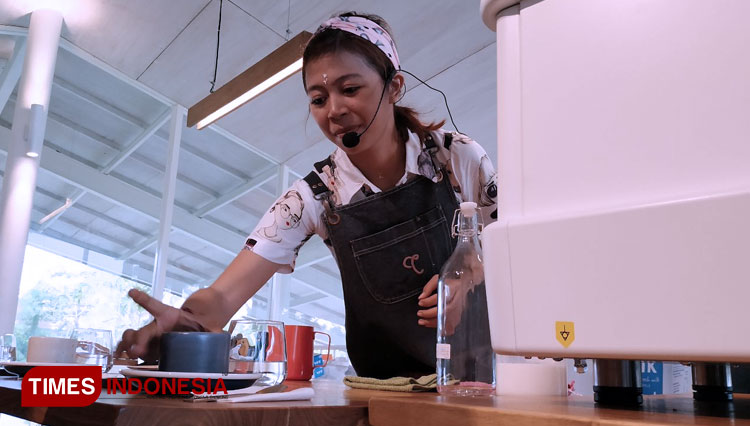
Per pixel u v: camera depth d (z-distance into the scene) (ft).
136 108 18.43
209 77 17.11
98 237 17.11
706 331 1.36
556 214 1.62
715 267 1.36
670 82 1.50
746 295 1.32
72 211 16.98
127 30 15.75
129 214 17.84
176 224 18.62
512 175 1.73
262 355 2.60
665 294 1.42
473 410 1.49
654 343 1.42
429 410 1.62
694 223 1.39
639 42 1.56
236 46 15.65
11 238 13.34
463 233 2.80
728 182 1.39
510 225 1.69
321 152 19.35
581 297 1.54
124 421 1.58
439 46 14.30
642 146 1.52
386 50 3.74
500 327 1.69
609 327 1.49
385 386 2.85
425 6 13.33
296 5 13.94
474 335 2.63
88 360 2.81
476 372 2.60
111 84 17.89
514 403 1.82
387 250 4.04
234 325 2.65
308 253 20.25
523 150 1.72
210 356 2.15
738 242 1.33
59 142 17.42
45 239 16.30
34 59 14.61
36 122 13.62
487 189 4.18
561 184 1.64
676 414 1.55
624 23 1.60
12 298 13.23
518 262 1.66
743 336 1.31
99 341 2.87
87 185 17.44
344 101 3.61
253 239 3.91
